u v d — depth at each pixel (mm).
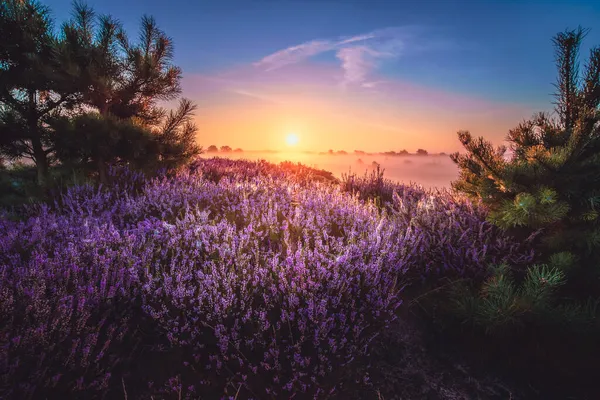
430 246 4266
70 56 7676
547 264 3609
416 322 3480
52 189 6590
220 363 2561
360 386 2738
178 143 8852
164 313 2980
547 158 3465
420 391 2758
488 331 3180
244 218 5223
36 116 7910
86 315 2613
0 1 7348
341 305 3275
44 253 3635
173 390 2490
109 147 7520
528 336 3193
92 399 2324
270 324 3008
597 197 3330
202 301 3068
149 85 8898
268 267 3633
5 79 7316
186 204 5570
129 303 3086
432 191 6391
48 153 8289
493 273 3686
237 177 8680
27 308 2553
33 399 2209
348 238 4418
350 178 8578
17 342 2277
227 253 3867
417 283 4008
